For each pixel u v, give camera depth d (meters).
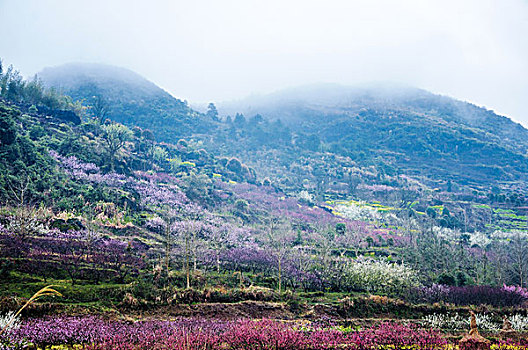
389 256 51.41
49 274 26.86
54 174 50.22
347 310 29.02
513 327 27.17
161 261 35.75
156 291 26.86
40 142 59.81
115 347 15.93
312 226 69.25
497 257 49.81
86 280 27.38
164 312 24.52
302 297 32.53
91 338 16.97
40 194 43.16
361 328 24.48
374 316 28.80
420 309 30.50
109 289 25.84
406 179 138.75
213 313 25.39
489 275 45.84
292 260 40.69
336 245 54.78
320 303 30.48
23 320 18.36
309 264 41.03
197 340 17.08
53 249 30.56
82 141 68.12
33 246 30.25
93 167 60.50
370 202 103.81
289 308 28.41
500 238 76.69
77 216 41.25
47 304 20.94
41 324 17.69
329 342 18.86
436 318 27.86
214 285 32.06
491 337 23.84
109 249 33.94
